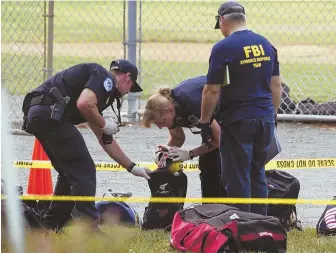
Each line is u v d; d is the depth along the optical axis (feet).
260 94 76.48
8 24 207.00
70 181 76.07
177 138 85.71
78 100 73.87
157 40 258.16
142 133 135.85
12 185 70.64
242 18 77.56
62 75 76.13
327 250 74.79
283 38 255.70
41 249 72.64
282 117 143.84
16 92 161.27
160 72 206.08
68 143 75.46
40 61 179.93
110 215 82.69
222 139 77.05
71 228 77.46
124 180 108.27
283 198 83.10
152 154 120.47
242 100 75.77
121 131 136.87
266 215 78.84
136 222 84.38
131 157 118.21
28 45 203.82
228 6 77.82
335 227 80.43
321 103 151.23
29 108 75.56
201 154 81.71
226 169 76.74
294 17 269.03
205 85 75.92
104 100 75.05
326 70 205.67
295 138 133.39
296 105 147.13
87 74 75.61
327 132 138.82
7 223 71.10
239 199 76.23
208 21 292.20
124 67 76.79
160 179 82.28
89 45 254.06
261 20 268.00
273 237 70.95
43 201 83.20
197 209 75.36
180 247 72.59
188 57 230.68
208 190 84.48
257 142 77.10
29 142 127.03
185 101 78.13
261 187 78.69
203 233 71.10
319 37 252.62
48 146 76.84
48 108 74.69
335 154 121.60
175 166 82.12
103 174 111.65
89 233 75.36
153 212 82.17
